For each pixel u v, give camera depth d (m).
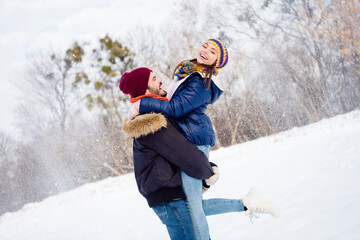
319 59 16.89
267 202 2.03
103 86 20.92
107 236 4.16
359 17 15.36
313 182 3.99
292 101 15.70
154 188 1.75
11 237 5.55
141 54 21.50
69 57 22.34
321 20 16.62
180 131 1.81
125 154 15.99
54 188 14.73
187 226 1.78
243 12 20.70
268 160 6.88
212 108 17.22
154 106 1.78
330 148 6.17
